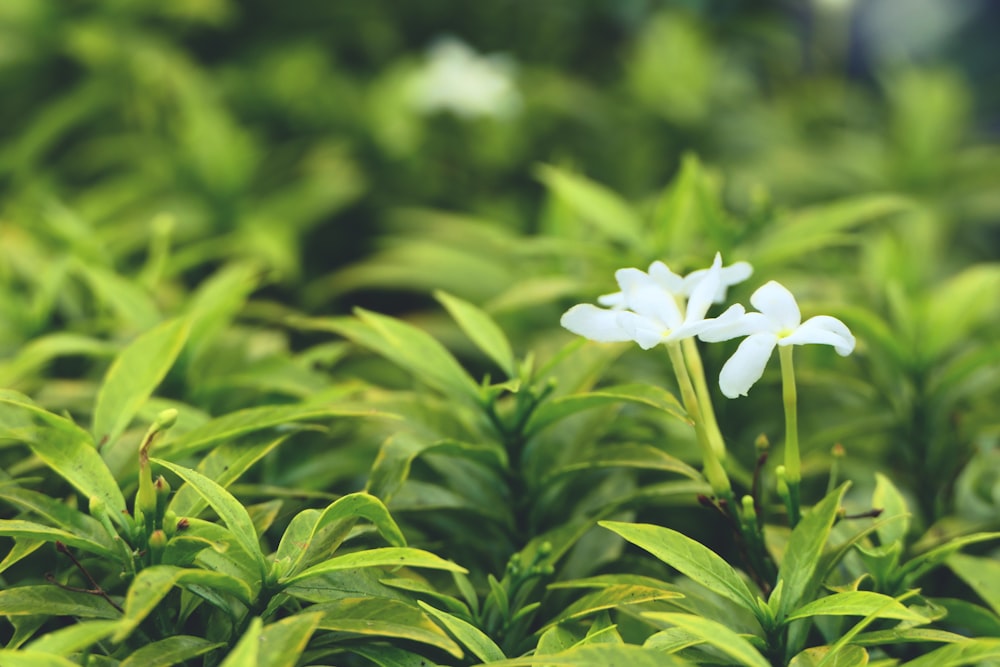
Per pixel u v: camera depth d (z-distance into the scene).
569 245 0.59
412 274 0.65
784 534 0.51
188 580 0.46
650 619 0.48
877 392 0.57
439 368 0.52
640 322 0.48
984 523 0.53
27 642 0.49
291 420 0.50
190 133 0.82
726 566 0.48
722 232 0.59
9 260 0.63
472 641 0.47
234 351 0.58
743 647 0.45
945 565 0.52
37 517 0.50
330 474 0.54
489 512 0.52
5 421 0.50
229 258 0.78
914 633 0.48
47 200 0.68
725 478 0.50
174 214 0.77
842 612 0.47
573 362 0.54
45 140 0.83
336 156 0.88
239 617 0.48
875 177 0.89
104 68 0.89
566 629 0.49
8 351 0.58
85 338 0.58
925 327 0.56
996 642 0.46
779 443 0.56
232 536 0.47
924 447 0.56
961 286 0.57
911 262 0.64
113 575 0.50
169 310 0.62
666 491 0.51
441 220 0.71
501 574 0.52
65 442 0.49
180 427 0.52
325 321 0.54
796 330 0.48
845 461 0.56
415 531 0.52
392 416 0.50
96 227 0.76
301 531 0.48
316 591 0.48
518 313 0.63
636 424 0.54
